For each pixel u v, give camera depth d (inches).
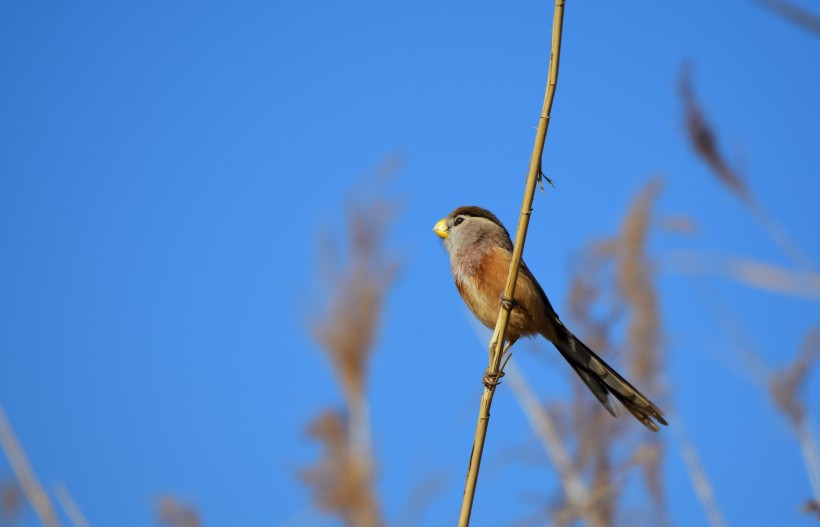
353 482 393.4
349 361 427.5
